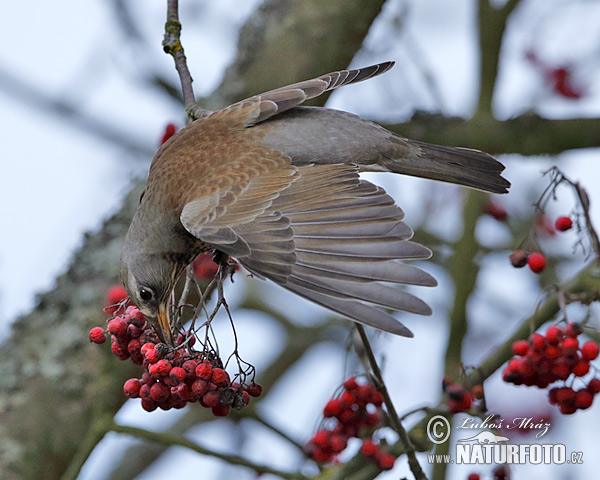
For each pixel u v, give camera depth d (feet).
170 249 32.40
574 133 42.91
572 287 34.17
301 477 35.55
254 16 41.93
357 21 40.93
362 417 33.96
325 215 27.89
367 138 32.91
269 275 27.17
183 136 32.40
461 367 34.22
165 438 35.45
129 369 35.76
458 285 43.47
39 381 35.73
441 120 43.45
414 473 29.35
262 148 31.32
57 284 37.91
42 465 34.86
